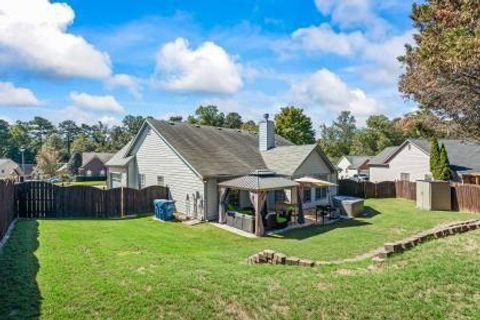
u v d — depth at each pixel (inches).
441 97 441.7
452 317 252.1
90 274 323.6
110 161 1195.9
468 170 1219.2
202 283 301.9
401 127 563.8
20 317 241.0
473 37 335.6
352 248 514.0
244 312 257.8
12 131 4143.7
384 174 1577.3
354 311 259.1
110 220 757.9
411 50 467.5
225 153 922.1
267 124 1037.2
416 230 654.5
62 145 4143.7
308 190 953.5
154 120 967.0
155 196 879.7
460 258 358.9
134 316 247.6
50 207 775.7
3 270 332.5
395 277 315.0
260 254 403.5
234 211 753.0
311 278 319.9
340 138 4266.7
